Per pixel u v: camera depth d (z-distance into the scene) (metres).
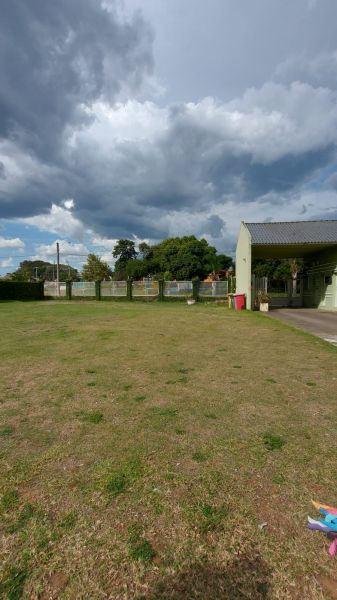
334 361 6.27
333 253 17.77
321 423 3.56
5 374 5.51
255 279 23.23
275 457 2.88
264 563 1.83
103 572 1.78
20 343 8.26
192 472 2.66
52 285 34.06
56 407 4.07
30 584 1.72
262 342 8.29
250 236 18.08
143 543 1.96
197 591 1.68
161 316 14.94
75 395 4.48
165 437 3.25
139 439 3.22
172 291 28.94
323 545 1.94
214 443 3.13
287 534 2.02
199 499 2.33
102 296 30.86
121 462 2.81
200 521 2.12
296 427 3.47
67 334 9.66
